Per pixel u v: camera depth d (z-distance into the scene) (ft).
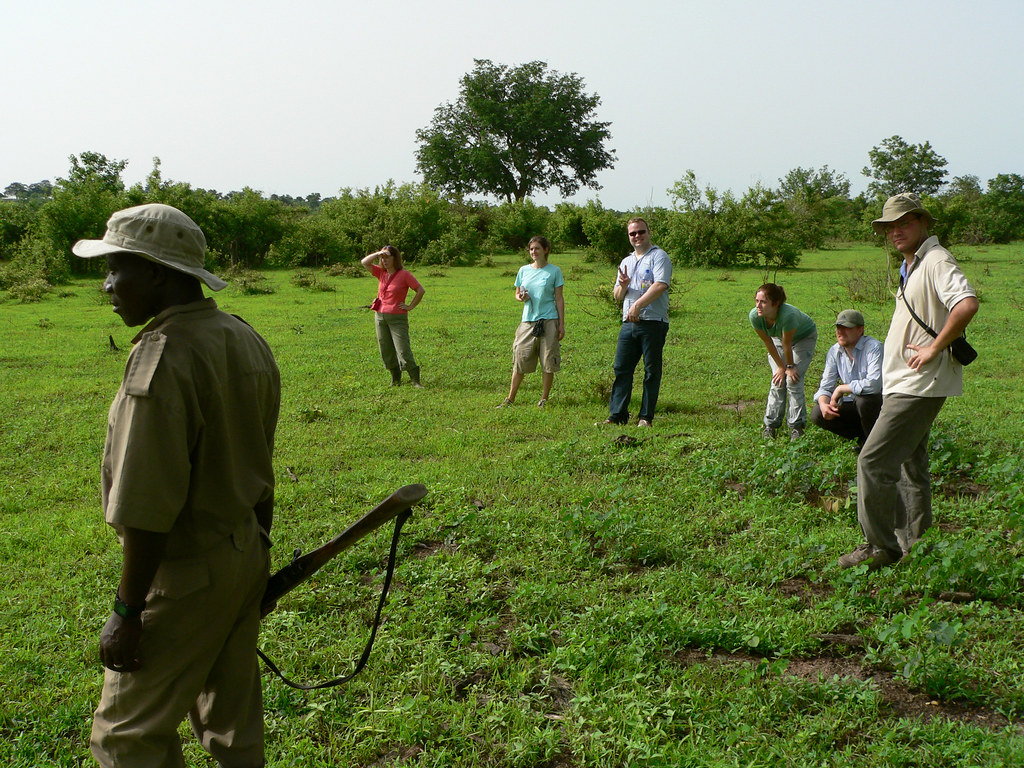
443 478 21.83
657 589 14.64
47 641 13.34
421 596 14.60
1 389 35.78
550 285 30.48
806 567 15.44
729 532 17.69
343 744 10.50
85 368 40.65
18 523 19.36
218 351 7.79
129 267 7.83
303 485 21.22
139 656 7.57
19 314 63.77
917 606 13.65
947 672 11.29
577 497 19.66
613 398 28.43
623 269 28.09
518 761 10.05
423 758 10.16
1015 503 16.43
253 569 8.34
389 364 35.73
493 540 17.26
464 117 232.53
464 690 11.69
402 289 34.83
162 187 114.83
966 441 23.07
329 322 56.54
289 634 13.24
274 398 8.67
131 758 7.77
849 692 10.96
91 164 151.02
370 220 132.87
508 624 13.67
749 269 106.22
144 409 7.21
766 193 108.17
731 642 12.60
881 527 14.89
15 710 11.37
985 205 189.37
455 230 126.31
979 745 9.77
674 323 54.75
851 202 218.38
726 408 31.50
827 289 75.36
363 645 12.80
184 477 7.41
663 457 23.02
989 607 13.28
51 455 25.58
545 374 31.17
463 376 37.73
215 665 8.46
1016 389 33.47
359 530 8.62
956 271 14.20
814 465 20.58
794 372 24.47
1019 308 60.70
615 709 10.80
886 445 14.76
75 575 16.10
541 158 233.14
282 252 116.88
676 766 9.59
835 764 9.56
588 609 13.53
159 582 7.80
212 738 8.57
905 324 14.76
